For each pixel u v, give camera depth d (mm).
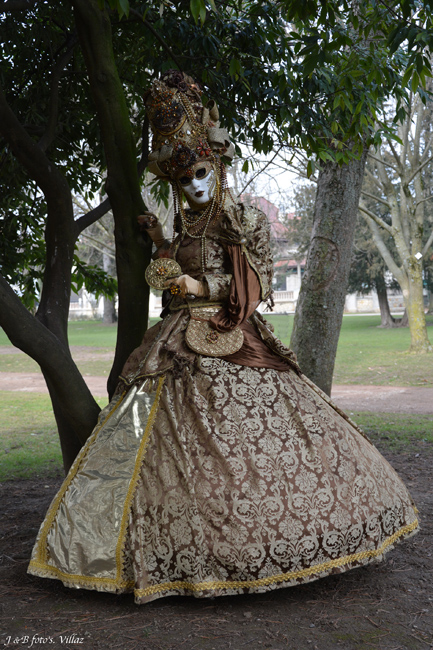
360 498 2244
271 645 1877
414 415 7332
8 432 6727
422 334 14625
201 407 2262
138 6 3721
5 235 4855
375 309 45469
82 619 2062
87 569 2094
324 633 1959
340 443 2330
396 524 2367
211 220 2523
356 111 3514
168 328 2475
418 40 2746
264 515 2072
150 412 2273
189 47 3623
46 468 4973
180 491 2092
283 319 14328
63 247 3279
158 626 2008
